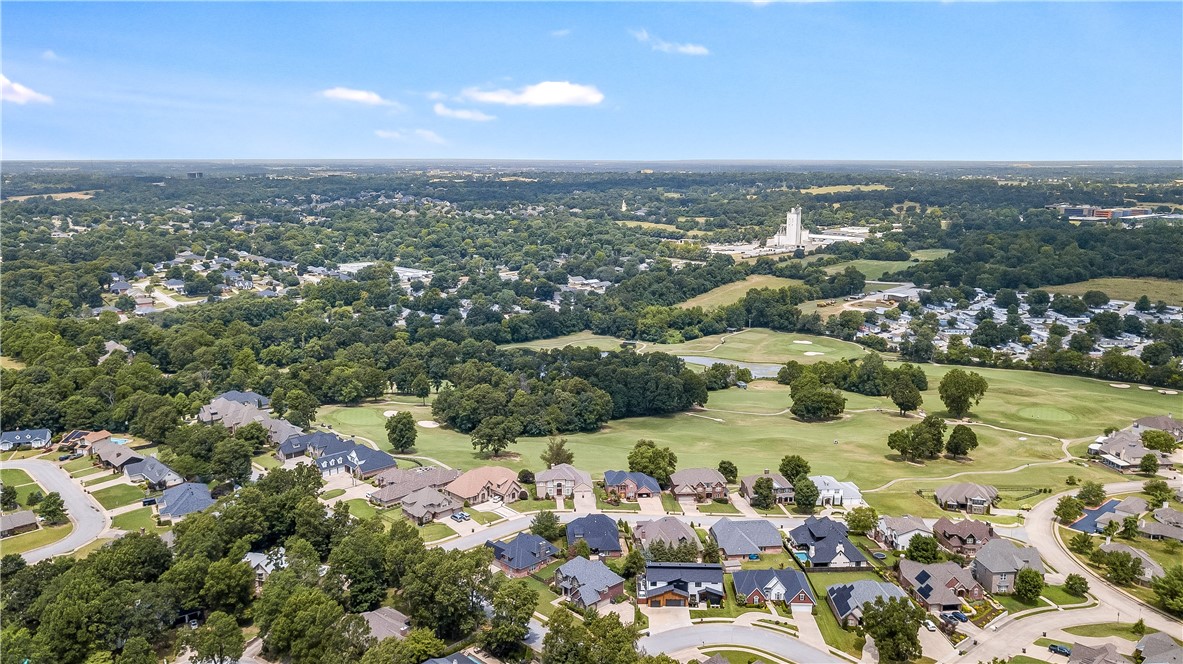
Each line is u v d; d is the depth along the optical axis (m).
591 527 129.75
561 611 95.56
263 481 140.12
